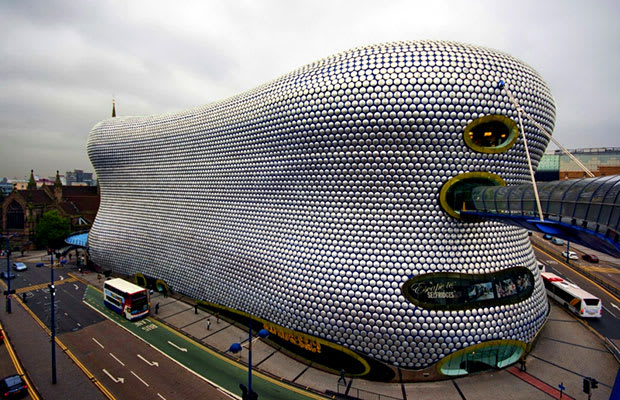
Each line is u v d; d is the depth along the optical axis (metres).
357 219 28.89
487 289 27.30
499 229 29.19
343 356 28.61
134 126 52.34
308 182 31.16
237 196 37.69
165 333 35.69
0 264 67.25
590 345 31.88
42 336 34.97
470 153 27.20
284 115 31.44
